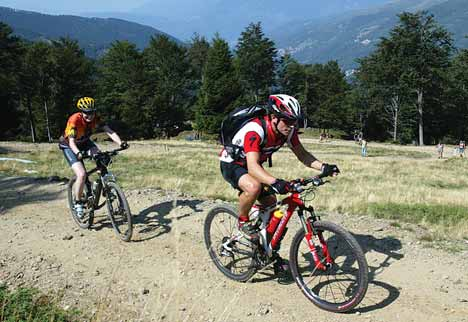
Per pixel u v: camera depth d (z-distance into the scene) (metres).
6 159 19.69
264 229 4.36
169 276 4.79
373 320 3.88
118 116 73.75
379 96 70.12
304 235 4.16
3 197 8.62
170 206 7.49
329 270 4.45
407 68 64.06
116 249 5.59
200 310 4.10
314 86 89.12
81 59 60.16
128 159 24.41
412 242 5.80
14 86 55.12
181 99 81.44
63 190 9.13
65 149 6.37
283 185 3.87
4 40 55.12
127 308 4.14
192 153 29.69
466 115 71.81
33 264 5.18
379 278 4.66
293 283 4.59
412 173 23.97
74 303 4.23
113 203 6.11
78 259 5.31
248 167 4.04
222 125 4.37
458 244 5.83
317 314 4.00
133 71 70.06
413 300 4.21
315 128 90.06
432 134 74.25
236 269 4.85
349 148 47.03
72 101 60.19
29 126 62.50
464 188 18.45
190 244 5.73
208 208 7.40
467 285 4.54
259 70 84.06
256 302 4.23
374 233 6.22
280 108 3.95
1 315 3.75
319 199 10.20
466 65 70.62
